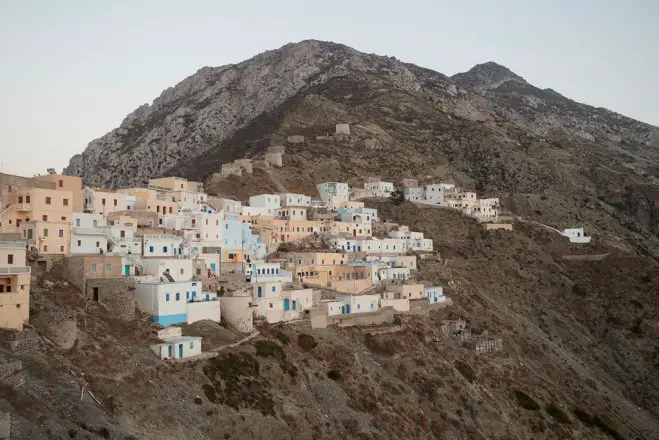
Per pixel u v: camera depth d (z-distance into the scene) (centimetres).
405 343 13200
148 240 11688
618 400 16250
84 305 8969
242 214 17512
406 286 15200
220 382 8819
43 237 10138
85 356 7606
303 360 10862
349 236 18625
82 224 11400
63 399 6425
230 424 8181
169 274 10925
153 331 9319
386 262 17062
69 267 9669
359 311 13675
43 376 6681
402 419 10925
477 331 15688
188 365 8800
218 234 14238
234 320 10806
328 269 15238
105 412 6844
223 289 11962
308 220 18675
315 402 9938
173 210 15438
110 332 8588
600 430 13912
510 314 18325
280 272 13800
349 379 11119
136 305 9962
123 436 6444
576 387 15762
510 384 13912
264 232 16175
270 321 11800
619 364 18012
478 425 12069
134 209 14450
